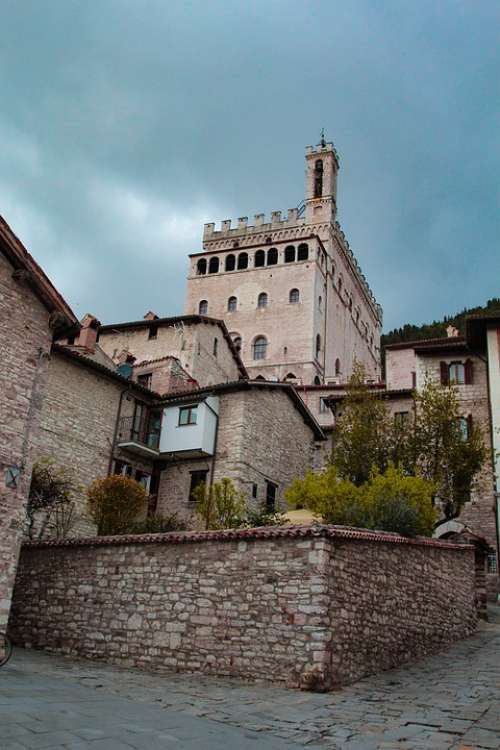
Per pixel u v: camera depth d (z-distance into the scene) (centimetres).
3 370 1620
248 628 1366
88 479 2727
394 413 3691
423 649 1673
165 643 1480
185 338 4325
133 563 1620
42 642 1705
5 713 870
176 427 3067
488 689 1265
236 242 7950
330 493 2266
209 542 1505
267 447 3177
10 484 1570
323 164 8100
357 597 1419
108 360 3509
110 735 821
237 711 1050
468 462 2627
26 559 1834
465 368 3519
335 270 7919
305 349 6800
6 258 1689
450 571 1967
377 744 880
